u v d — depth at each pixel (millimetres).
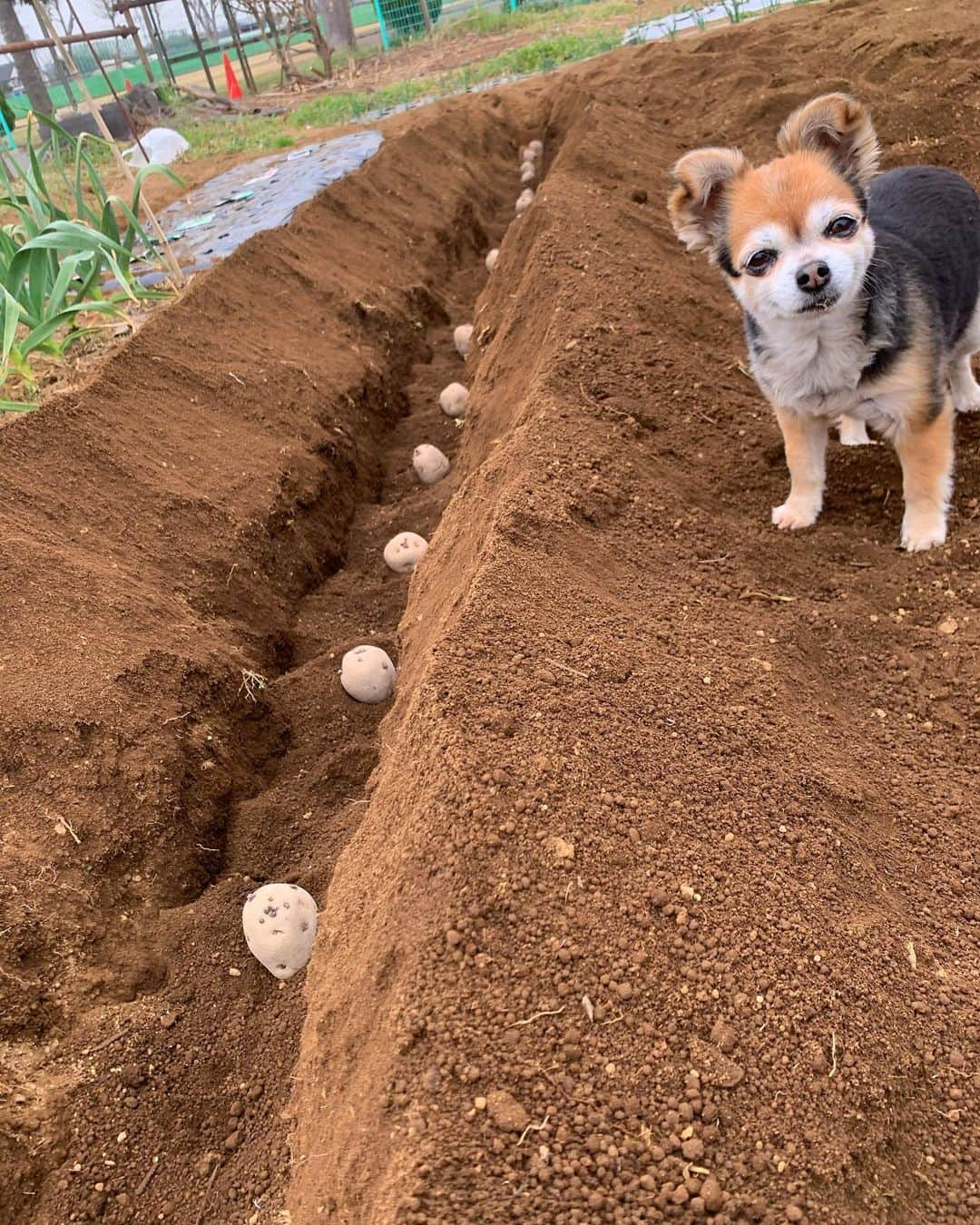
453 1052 438
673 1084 436
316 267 1555
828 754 618
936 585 760
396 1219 378
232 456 1088
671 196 780
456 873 499
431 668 622
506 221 2240
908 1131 438
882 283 726
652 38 3361
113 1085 579
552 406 944
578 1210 386
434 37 4980
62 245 1132
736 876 521
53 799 692
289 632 987
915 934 515
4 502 888
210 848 741
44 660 772
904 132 1587
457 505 934
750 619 742
